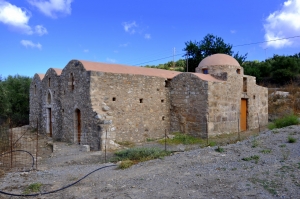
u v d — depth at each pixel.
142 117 17.72
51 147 16.64
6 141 14.33
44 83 21.84
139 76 17.67
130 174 8.24
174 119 19.20
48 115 21.16
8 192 6.95
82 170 9.16
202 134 17.08
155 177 7.67
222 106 18.05
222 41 39.91
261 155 9.12
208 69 20.95
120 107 16.56
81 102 16.31
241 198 5.73
